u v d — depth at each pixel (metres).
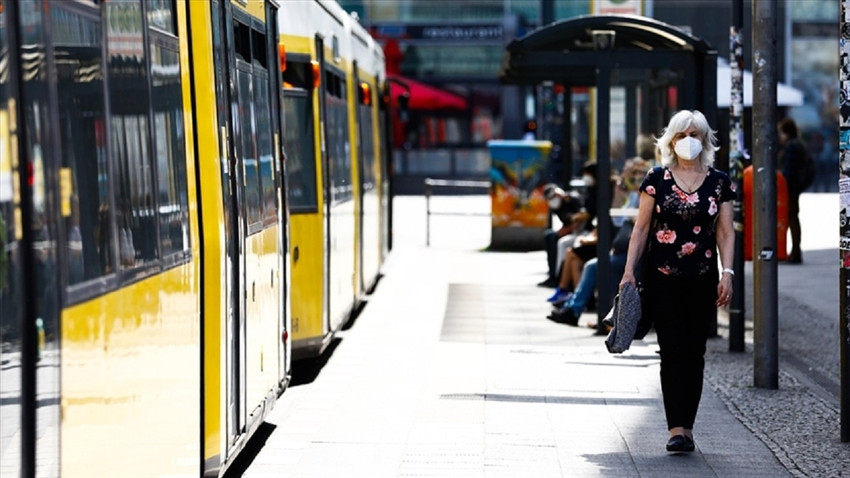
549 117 46.03
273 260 12.88
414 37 79.38
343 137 21.05
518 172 37.19
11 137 5.73
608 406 14.85
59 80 6.28
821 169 68.38
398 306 24.62
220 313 9.58
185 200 8.84
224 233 9.83
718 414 14.31
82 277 6.48
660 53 19.97
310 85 17.38
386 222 32.25
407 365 17.89
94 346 6.64
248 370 11.14
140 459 7.55
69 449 6.26
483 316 23.16
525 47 19.89
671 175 12.17
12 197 5.73
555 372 17.17
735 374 16.78
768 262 15.58
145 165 7.77
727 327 21.53
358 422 14.05
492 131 79.31
